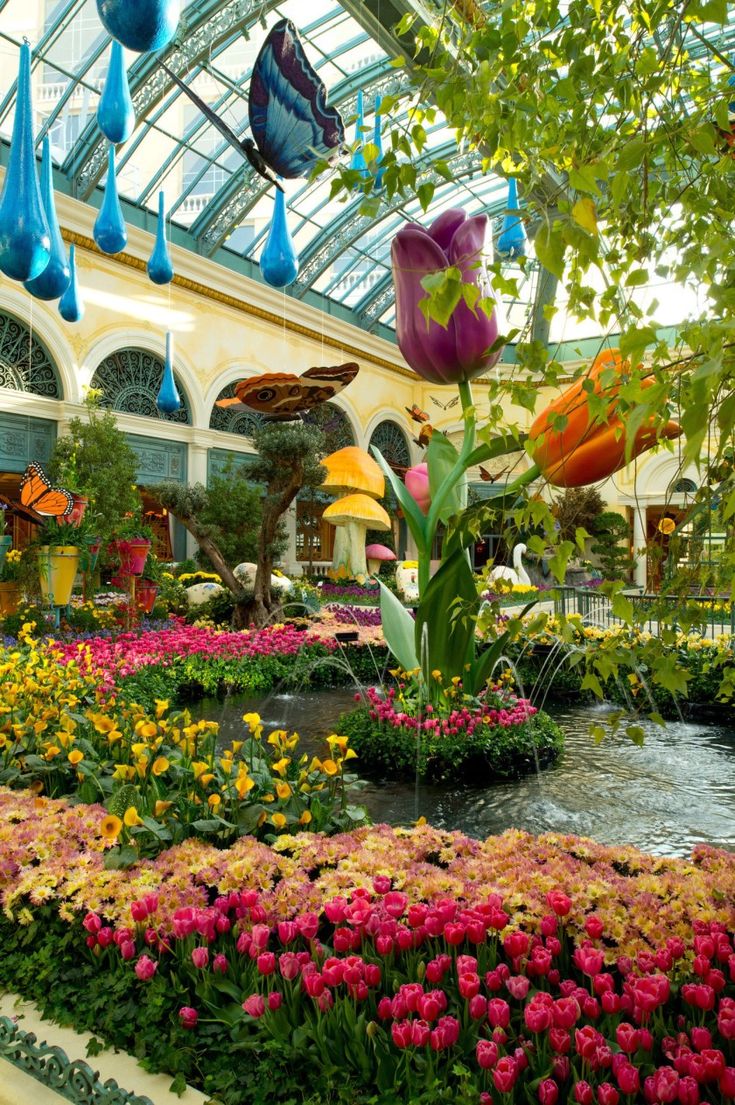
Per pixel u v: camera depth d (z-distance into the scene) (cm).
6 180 465
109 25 317
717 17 130
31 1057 157
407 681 563
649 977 146
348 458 1798
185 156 1552
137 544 1071
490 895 189
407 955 174
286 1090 144
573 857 234
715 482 168
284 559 1992
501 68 162
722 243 114
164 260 865
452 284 139
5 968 193
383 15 951
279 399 931
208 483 1719
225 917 187
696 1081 126
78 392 1419
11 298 1311
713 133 138
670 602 188
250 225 1834
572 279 152
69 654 632
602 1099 124
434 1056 147
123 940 180
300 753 477
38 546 916
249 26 1268
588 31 158
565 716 608
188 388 1683
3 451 1308
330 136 430
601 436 329
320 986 153
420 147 170
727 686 209
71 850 229
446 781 425
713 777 433
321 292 2162
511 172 183
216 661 732
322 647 830
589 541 2141
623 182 121
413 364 471
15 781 309
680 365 137
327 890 199
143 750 260
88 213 1431
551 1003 143
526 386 165
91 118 1352
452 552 484
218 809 254
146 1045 160
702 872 213
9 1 1134
